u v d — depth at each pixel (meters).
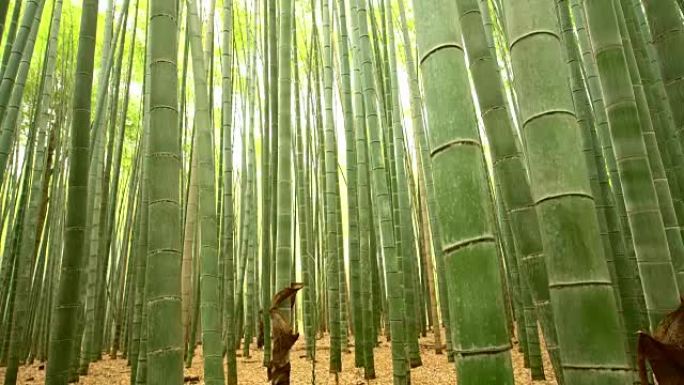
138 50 9.25
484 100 2.43
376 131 4.29
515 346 7.00
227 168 6.13
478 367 1.24
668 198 2.74
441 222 1.36
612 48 2.31
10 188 9.30
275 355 2.41
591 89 3.58
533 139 1.50
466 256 1.29
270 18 5.11
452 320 1.32
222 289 7.84
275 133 5.09
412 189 9.16
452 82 1.37
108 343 9.91
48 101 6.27
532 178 1.53
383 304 8.83
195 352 8.17
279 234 3.53
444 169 1.35
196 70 3.70
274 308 2.47
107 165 7.15
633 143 2.28
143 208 5.96
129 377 6.52
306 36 8.70
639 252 2.24
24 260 5.64
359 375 5.39
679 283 2.66
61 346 2.82
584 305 1.38
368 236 5.64
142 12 9.16
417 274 8.73
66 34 8.73
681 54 2.24
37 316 8.65
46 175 7.02
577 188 1.44
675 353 1.35
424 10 1.45
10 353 5.27
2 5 3.10
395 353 4.14
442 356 6.56
